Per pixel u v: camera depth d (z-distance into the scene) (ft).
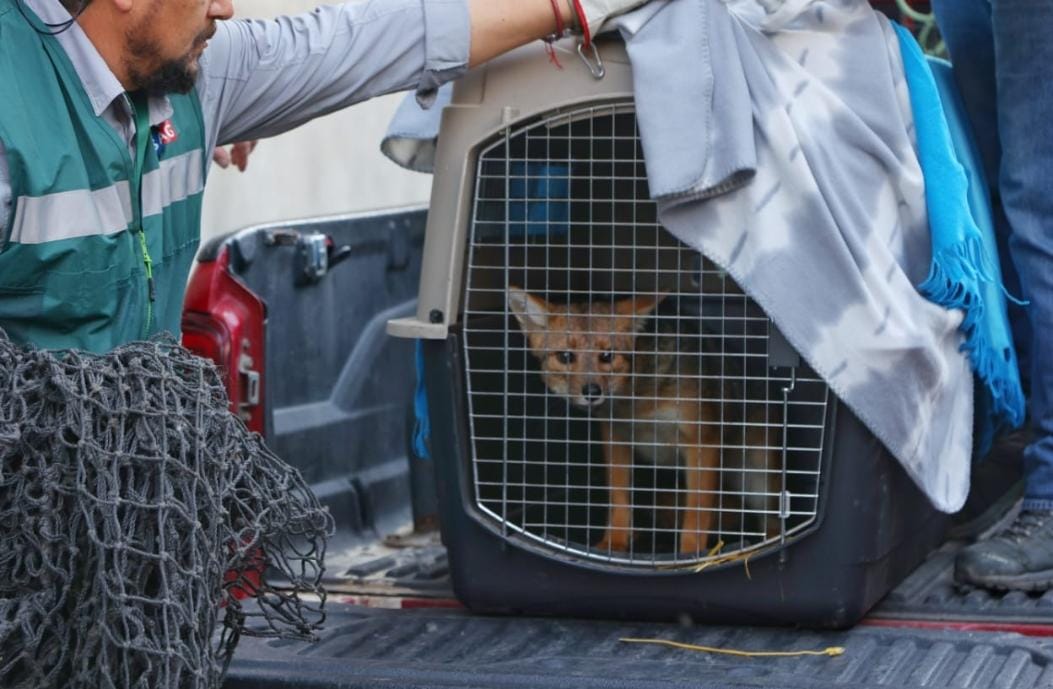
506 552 9.14
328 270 11.23
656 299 9.84
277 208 20.27
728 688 7.36
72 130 7.30
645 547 10.87
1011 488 11.02
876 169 8.66
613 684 7.46
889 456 8.63
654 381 10.89
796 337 8.23
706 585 8.86
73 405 6.21
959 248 8.52
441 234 8.96
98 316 7.48
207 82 8.51
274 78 8.77
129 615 6.15
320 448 11.14
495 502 9.52
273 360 10.63
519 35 8.78
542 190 9.75
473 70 8.96
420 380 9.55
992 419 9.92
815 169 8.32
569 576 9.06
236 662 8.05
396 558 10.87
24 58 7.22
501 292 9.84
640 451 11.48
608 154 9.60
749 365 10.40
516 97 8.84
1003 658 8.07
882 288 8.23
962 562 9.41
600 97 8.73
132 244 7.66
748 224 8.30
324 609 8.98
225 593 7.24
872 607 9.23
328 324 11.27
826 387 8.48
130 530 6.21
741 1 9.08
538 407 11.22
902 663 8.14
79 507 6.22
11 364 6.42
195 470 6.37
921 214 8.72
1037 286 9.78
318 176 20.94
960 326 8.77
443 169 8.93
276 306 10.66
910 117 8.96
